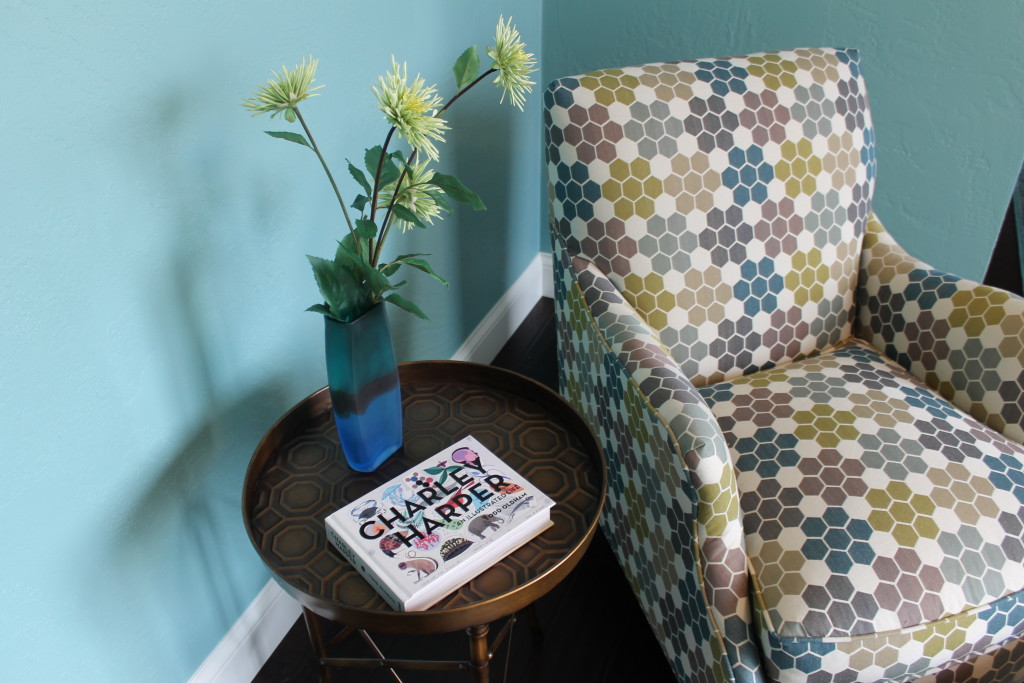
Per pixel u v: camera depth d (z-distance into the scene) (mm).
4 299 726
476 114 1588
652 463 977
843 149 1249
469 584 814
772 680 909
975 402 1166
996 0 1492
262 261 1043
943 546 911
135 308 866
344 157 1156
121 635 962
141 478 935
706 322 1186
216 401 1027
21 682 844
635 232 1129
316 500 927
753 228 1184
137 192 828
